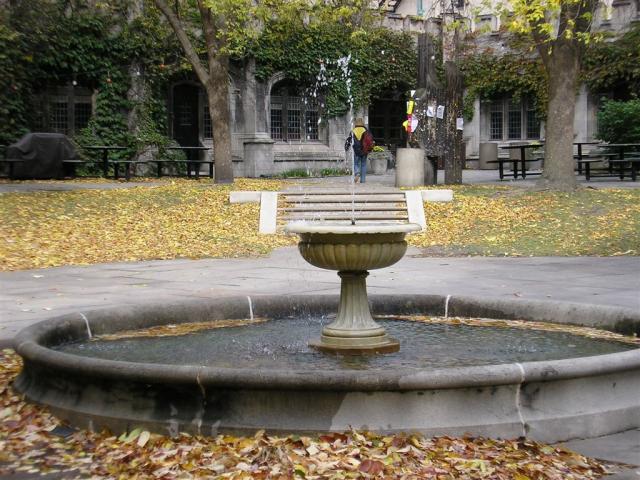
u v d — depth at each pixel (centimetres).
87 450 497
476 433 495
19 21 2903
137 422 514
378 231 644
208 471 448
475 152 4003
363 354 672
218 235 1728
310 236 671
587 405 524
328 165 3716
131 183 2562
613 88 3569
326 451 468
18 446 505
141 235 1712
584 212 1833
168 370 504
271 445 473
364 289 703
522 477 433
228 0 2256
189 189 2236
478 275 1227
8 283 1172
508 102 3947
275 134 3625
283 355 673
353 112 3816
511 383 502
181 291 1085
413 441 479
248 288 1111
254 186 2359
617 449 493
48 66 2994
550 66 2091
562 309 816
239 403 500
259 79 3512
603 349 690
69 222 1811
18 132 2919
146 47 3188
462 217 1892
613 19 3547
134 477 446
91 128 3094
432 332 777
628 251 1480
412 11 4403
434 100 2498
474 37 3869
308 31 3612
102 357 662
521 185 2438
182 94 3388
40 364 559
